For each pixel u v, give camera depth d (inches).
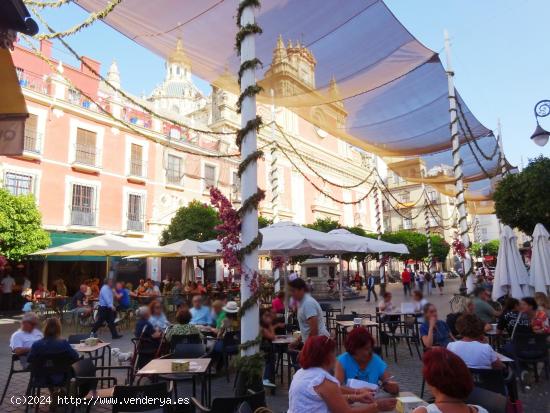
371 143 442.3
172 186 1043.3
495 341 310.0
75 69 888.9
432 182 645.3
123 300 543.8
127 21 216.2
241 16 182.2
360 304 812.0
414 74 295.9
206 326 331.6
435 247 1587.1
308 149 1525.6
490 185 697.0
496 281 376.2
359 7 213.3
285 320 386.3
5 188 688.4
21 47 813.2
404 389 240.1
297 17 218.4
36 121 810.2
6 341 438.0
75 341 270.2
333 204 1636.3
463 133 393.1
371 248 383.6
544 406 204.2
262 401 130.6
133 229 948.6
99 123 917.2
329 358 113.4
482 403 127.0
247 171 171.2
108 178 920.9
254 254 167.0
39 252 570.9
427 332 242.8
